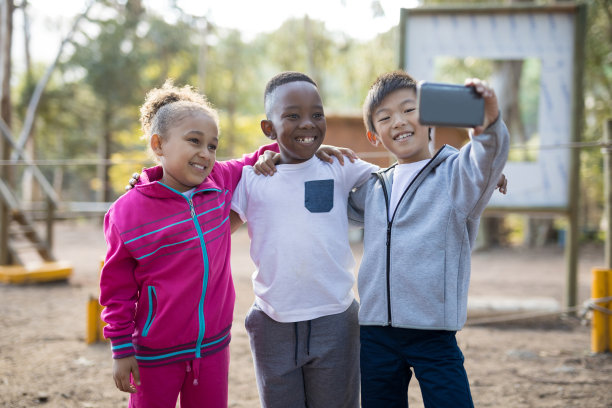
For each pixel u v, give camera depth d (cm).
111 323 186
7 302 608
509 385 349
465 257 198
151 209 192
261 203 216
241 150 2627
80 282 752
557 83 536
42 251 793
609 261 464
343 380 218
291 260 211
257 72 3116
